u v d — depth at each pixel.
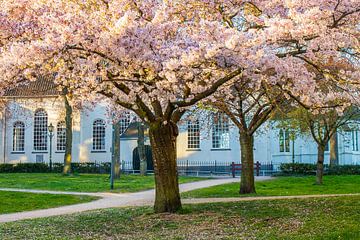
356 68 15.58
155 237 13.11
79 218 17.39
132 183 35.66
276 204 18.44
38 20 12.68
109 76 14.13
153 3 14.20
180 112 17.19
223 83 15.16
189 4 14.73
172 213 16.92
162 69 13.13
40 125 59.00
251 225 14.38
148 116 16.59
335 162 45.25
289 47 15.43
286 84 15.76
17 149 58.88
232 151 54.97
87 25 12.23
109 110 31.50
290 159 52.59
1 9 12.82
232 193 25.94
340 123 35.59
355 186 30.27
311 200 18.95
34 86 41.19
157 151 17.12
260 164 49.84
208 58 12.68
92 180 38.81
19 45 11.97
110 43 12.09
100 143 57.66
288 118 35.66
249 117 34.44
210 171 52.66
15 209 21.59
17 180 38.38
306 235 12.07
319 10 12.11
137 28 12.21
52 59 12.59
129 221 16.12
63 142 58.34
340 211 15.37
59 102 54.38
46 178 41.22
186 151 56.06
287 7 13.12
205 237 12.82
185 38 13.62
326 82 16.98
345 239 11.42
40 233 14.42
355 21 14.14
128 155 55.66
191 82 14.34
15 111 55.34
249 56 12.21
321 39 12.76
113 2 13.08
